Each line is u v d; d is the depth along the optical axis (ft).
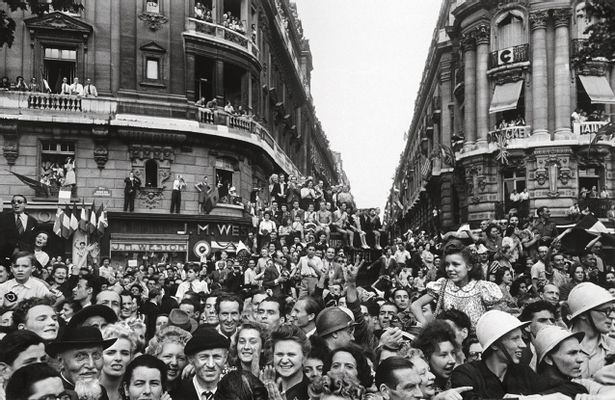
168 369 21.53
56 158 97.66
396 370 16.90
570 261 55.67
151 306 38.83
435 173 156.35
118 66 101.19
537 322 22.86
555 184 109.50
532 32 114.62
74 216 82.58
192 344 20.01
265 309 26.13
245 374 17.76
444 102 159.63
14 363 17.19
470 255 24.73
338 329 21.08
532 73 114.01
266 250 66.59
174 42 105.09
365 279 80.12
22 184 94.48
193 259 97.35
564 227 98.78
